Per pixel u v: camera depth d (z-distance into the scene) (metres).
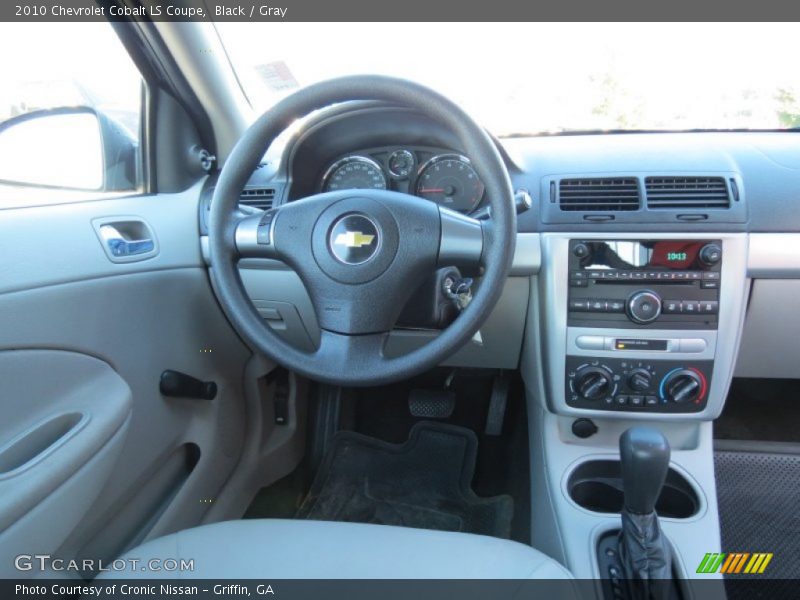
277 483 1.81
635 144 1.40
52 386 0.98
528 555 0.88
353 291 0.99
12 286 0.92
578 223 1.25
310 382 1.98
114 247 1.17
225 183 1.03
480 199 1.37
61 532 0.89
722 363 1.24
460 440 1.89
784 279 1.29
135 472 1.19
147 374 1.24
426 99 0.93
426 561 0.85
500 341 1.49
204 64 1.44
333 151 1.45
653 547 1.02
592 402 1.31
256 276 1.45
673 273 1.22
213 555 0.88
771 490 1.54
